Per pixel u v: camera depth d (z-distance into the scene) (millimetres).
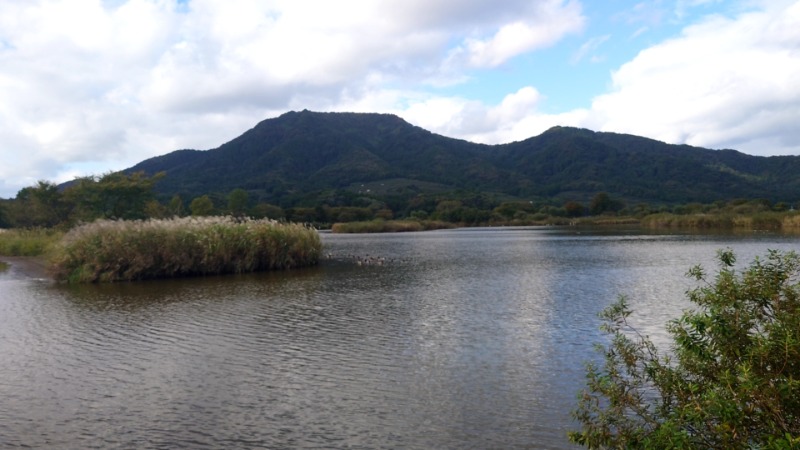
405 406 10742
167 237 32094
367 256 44688
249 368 13289
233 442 9250
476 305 21281
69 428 9883
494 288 25828
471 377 12445
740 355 6090
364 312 20125
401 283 28281
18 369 13438
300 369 13164
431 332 16766
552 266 35312
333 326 17750
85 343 15891
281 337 16297
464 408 10609
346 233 110188
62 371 13234
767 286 6398
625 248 49000
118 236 31328
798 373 5594
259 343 15617
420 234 97688
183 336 16578
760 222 80625
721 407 5434
